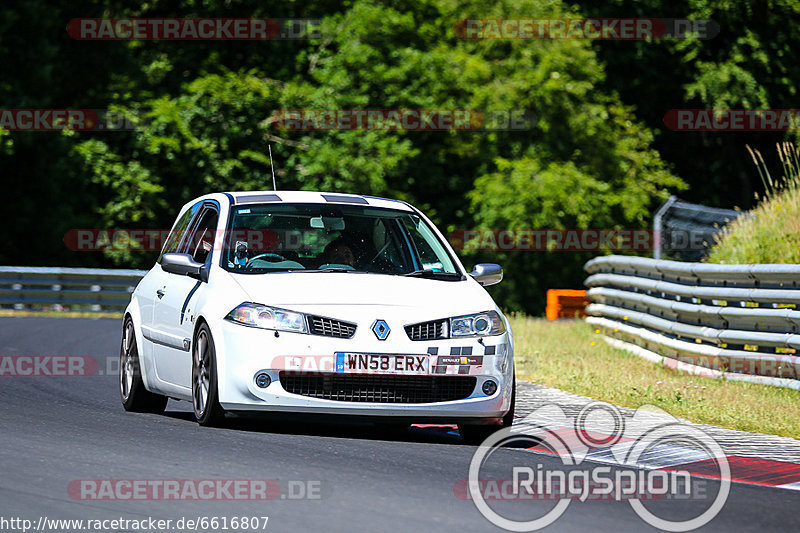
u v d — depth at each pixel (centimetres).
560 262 13400
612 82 14575
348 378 3008
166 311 3472
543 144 13162
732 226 6550
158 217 13062
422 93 13050
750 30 14012
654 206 14100
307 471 2553
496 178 12825
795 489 2631
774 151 14438
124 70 13125
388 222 3534
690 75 14250
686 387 4316
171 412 3766
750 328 4662
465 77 12912
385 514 2178
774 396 4147
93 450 2736
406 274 3359
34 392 4075
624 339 6109
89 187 12725
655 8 14300
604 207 12962
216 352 3080
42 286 9688
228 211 3459
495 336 3134
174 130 12506
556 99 13025
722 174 15075
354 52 12750
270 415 3048
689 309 5031
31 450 2720
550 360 5222
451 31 13488
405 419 3030
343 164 12275
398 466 2669
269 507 2219
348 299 3083
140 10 13788
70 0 12988
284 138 12962
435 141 13650
